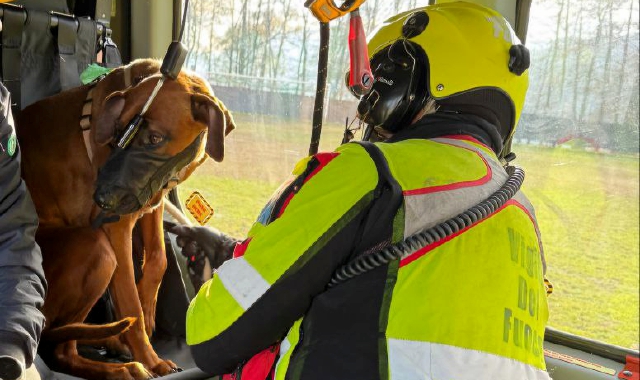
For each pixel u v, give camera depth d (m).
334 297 1.05
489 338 1.02
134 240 2.32
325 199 1.04
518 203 1.20
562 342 1.98
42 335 1.95
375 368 0.99
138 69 2.11
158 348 2.30
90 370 1.98
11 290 1.45
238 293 1.07
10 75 2.14
